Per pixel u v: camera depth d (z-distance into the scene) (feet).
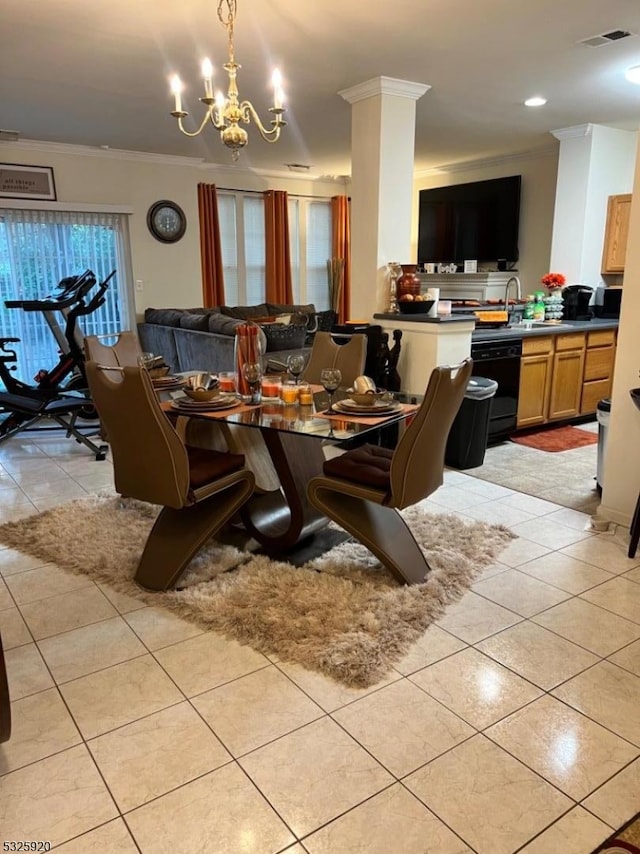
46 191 21.31
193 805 5.19
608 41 11.84
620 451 10.37
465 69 13.44
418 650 7.26
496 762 5.62
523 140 20.95
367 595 8.25
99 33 11.21
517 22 10.93
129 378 7.50
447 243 26.27
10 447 16.24
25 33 11.19
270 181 27.58
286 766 5.58
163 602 8.27
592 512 11.52
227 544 10.01
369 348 14.46
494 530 10.51
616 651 7.23
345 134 19.69
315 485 8.66
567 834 4.92
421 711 6.26
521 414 16.40
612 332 18.06
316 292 30.35
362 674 6.72
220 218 26.66
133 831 4.96
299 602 8.05
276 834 4.92
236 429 10.67
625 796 5.27
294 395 9.52
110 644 7.43
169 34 11.29
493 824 5.01
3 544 10.25
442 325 13.65
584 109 16.78
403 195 14.89
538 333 16.08
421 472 8.12
